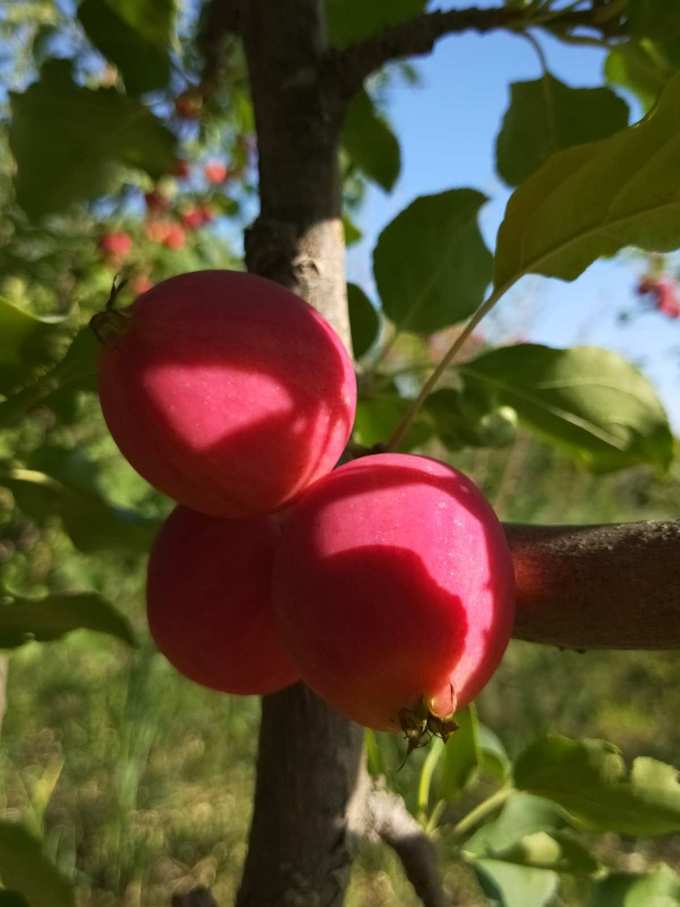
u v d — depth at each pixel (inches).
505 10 6.2
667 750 26.5
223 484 4.0
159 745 24.9
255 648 4.3
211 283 4.0
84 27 7.9
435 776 9.7
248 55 6.0
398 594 3.5
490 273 7.5
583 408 7.3
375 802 5.7
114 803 21.4
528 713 27.5
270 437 3.9
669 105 4.3
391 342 7.6
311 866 5.0
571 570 4.1
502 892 6.7
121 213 17.5
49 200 7.3
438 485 3.9
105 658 25.9
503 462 29.8
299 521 3.9
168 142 7.5
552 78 7.6
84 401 12.9
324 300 5.5
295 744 5.1
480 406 7.4
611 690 30.0
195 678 4.5
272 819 5.1
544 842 6.8
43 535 15.2
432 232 7.4
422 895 5.7
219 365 3.9
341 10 8.3
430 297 7.5
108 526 7.6
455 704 3.6
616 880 6.8
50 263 15.8
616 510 32.4
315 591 3.6
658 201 4.8
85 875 19.6
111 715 24.0
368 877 20.4
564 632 4.2
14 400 6.0
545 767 6.4
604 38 6.6
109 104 7.3
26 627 6.4
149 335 3.9
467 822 7.0
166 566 4.4
